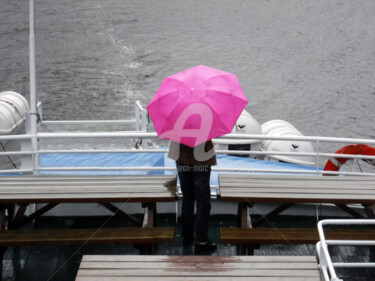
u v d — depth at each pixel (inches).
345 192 212.2
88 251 231.8
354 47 2212.1
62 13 2596.0
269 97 1652.3
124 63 1921.8
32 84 258.7
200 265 166.6
